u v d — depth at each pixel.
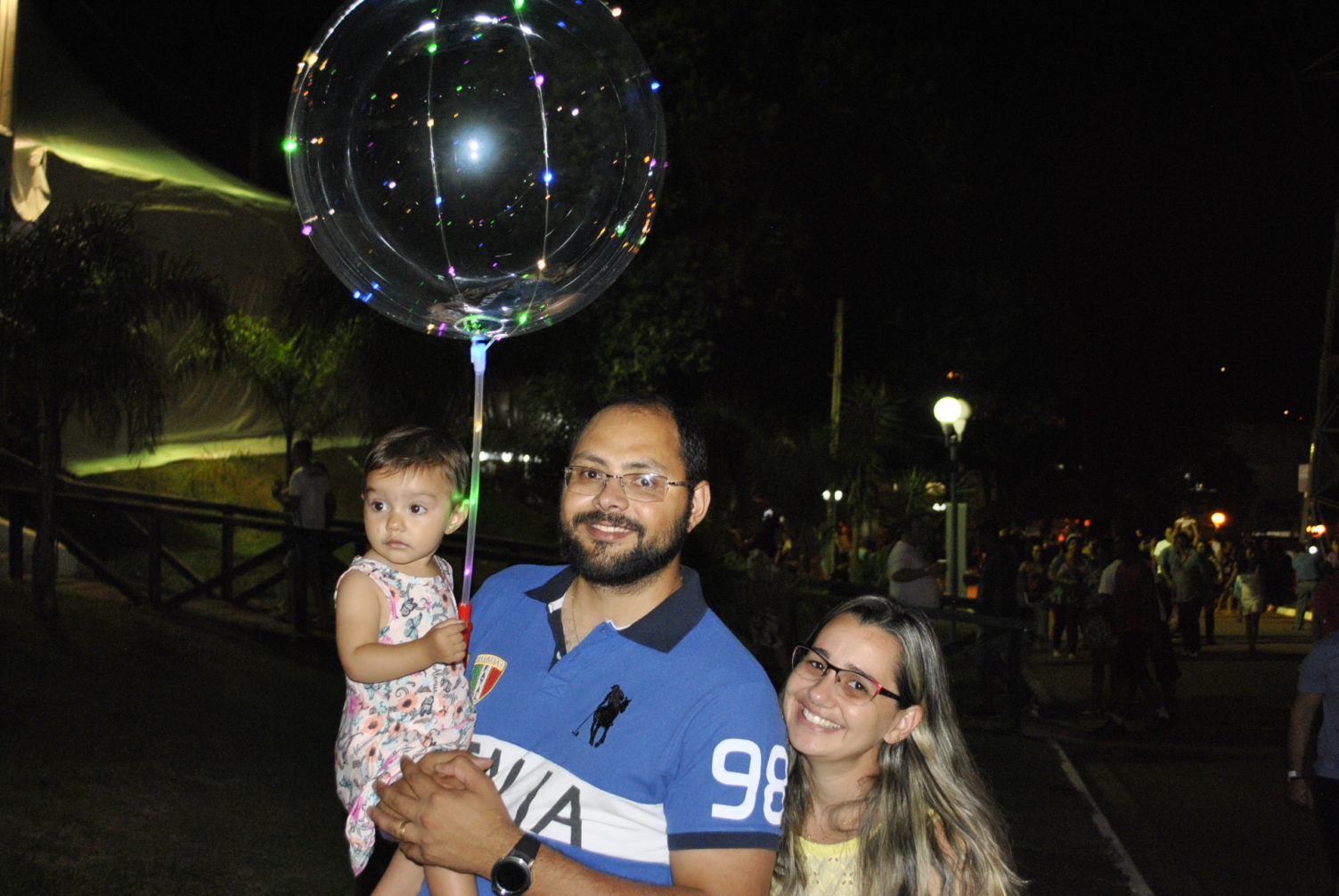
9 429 13.51
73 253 9.09
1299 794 5.40
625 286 21.84
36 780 5.71
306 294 14.66
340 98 2.67
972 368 27.47
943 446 28.41
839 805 2.90
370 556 3.03
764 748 2.40
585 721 2.48
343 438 18.19
